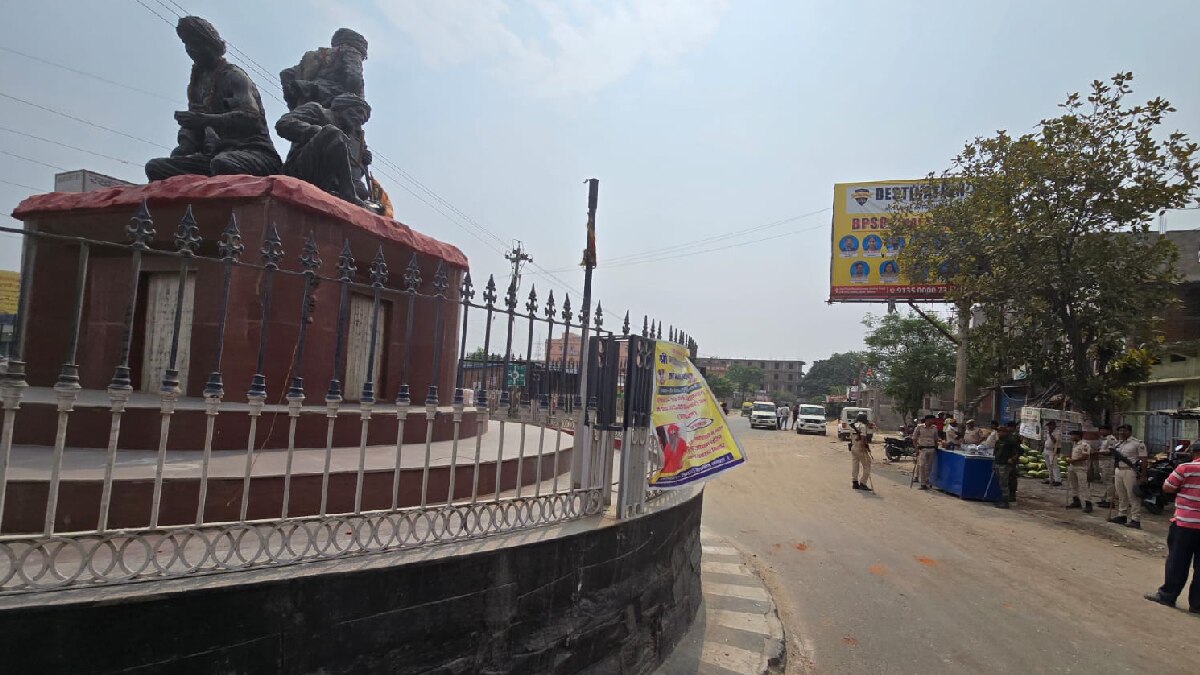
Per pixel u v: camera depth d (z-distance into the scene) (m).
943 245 16.42
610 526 4.08
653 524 4.77
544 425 3.91
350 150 8.61
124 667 2.12
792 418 57.22
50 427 4.25
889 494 13.95
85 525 3.07
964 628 6.12
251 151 7.44
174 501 3.25
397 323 7.06
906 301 22.91
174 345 2.49
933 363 29.94
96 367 6.18
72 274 6.36
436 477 4.33
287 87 8.88
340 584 2.62
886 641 5.82
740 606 6.30
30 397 4.67
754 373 105.44
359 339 6.56
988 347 15.19
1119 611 6.68
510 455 5.38
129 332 2.38
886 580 7.55
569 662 3.69
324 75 9.00
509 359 3.70
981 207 15.02
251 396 2.62
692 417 5.19
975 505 12.78
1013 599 6.95
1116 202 12.70
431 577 2.93
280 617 2.46
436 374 3.25
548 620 3.55
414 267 3.21
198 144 7.64
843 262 23.75
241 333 5.33
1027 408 15.68
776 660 5.14
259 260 5.42
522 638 3.37
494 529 3.50
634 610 4.41
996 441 13.57
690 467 5.05
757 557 8.53
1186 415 13.62
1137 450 11.01
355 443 5.35
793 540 9.48
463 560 3.05
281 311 5.50
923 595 7.04
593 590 3.93
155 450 4.28
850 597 6.96
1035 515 11.82
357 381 6.52
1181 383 17.58
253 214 5.49
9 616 1.94
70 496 3.06
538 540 3.48
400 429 3.08
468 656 3.09
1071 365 14.00
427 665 2.92
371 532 2.92
